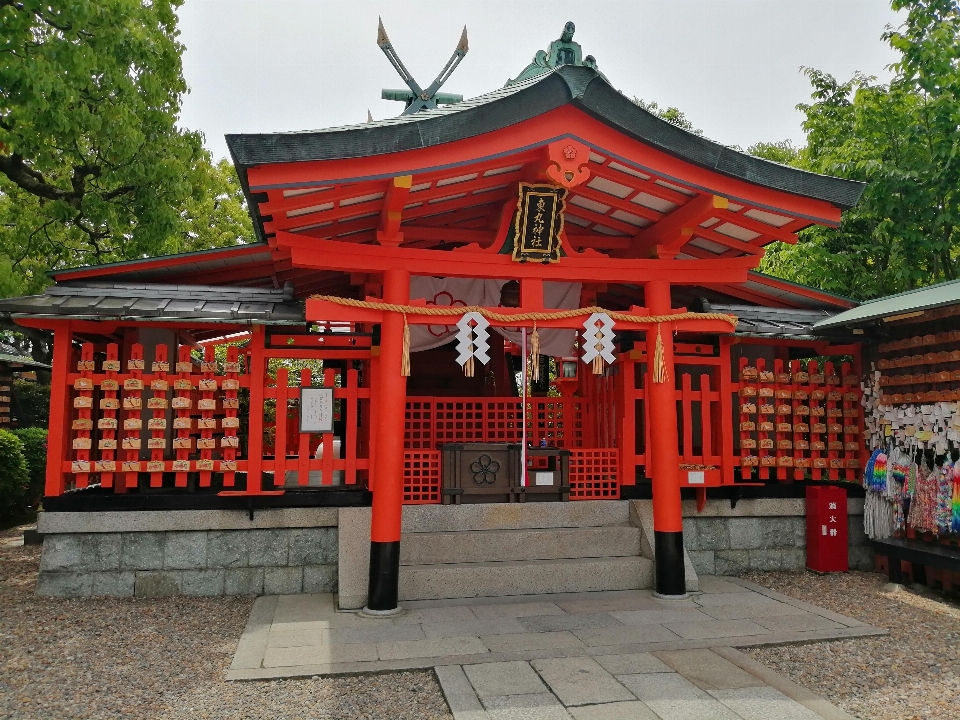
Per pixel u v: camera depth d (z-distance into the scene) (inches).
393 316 242.1
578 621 223.0
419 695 166.6
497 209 276.7
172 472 263.4
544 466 327.9
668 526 257.4
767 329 299.4
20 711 156.9
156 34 419.8
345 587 240.2
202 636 211.6
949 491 261.9
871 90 414.9
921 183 381.7
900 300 284.5
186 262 288.2
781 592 271.0
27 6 318.7
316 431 268.7
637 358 309.6
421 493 290.8
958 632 217.2
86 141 442.3
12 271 389.1
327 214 234.5
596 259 261.9
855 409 320.8
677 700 160.2
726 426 308.3
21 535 415.8
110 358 257.9
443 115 207.0
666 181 230.2
